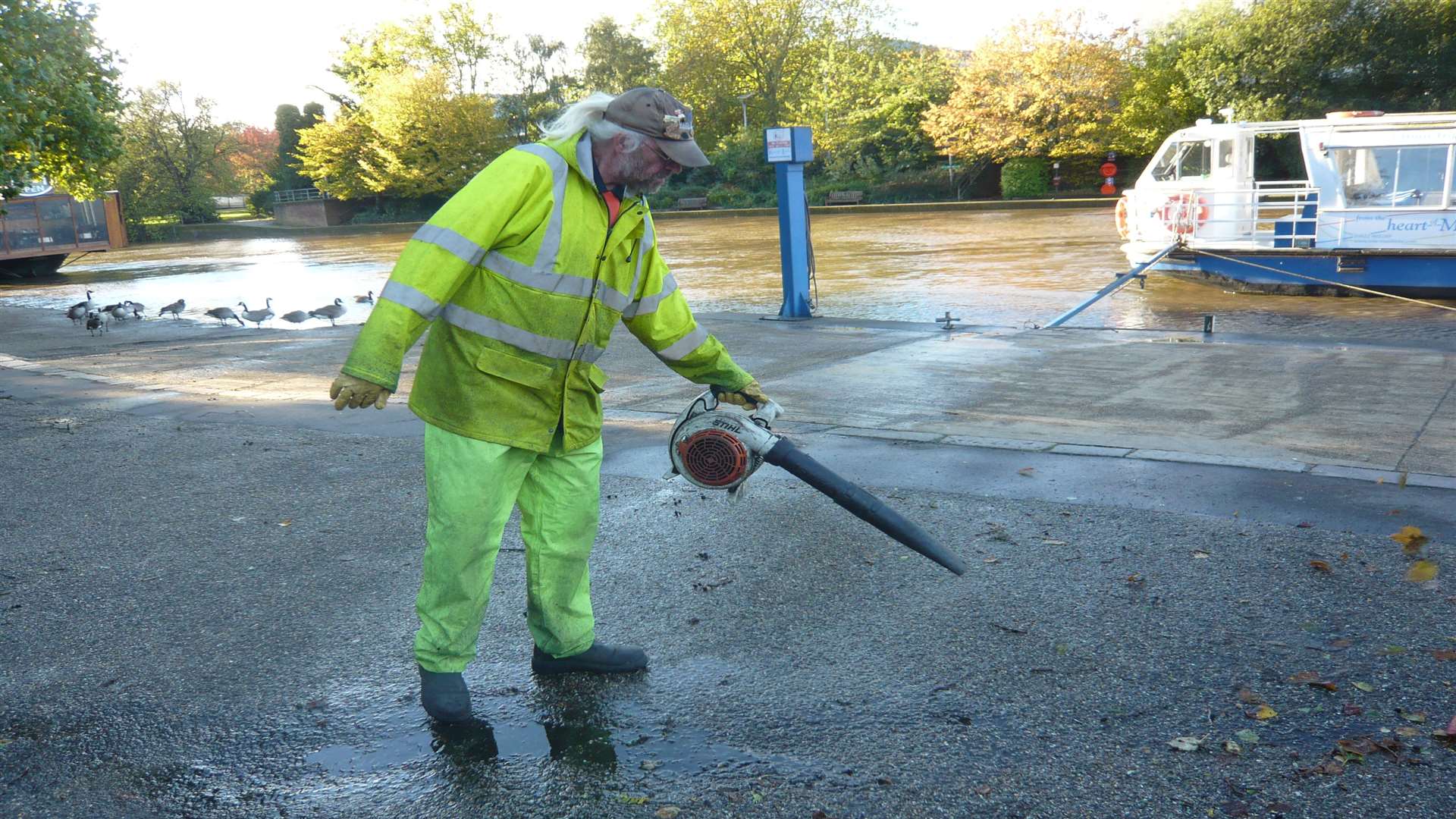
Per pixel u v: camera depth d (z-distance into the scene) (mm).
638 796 2734
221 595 4211
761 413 3354
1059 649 3490
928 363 10594
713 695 3273
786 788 2750
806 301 14984
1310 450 6461
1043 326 14188
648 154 2768
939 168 52562
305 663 3586
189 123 68625
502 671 3477
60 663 3635
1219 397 8602
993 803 2660
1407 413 7801
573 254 2793
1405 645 3402
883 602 3930
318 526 5062
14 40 10789
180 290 27531
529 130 62500
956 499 5172
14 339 17250
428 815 2691
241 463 6387
